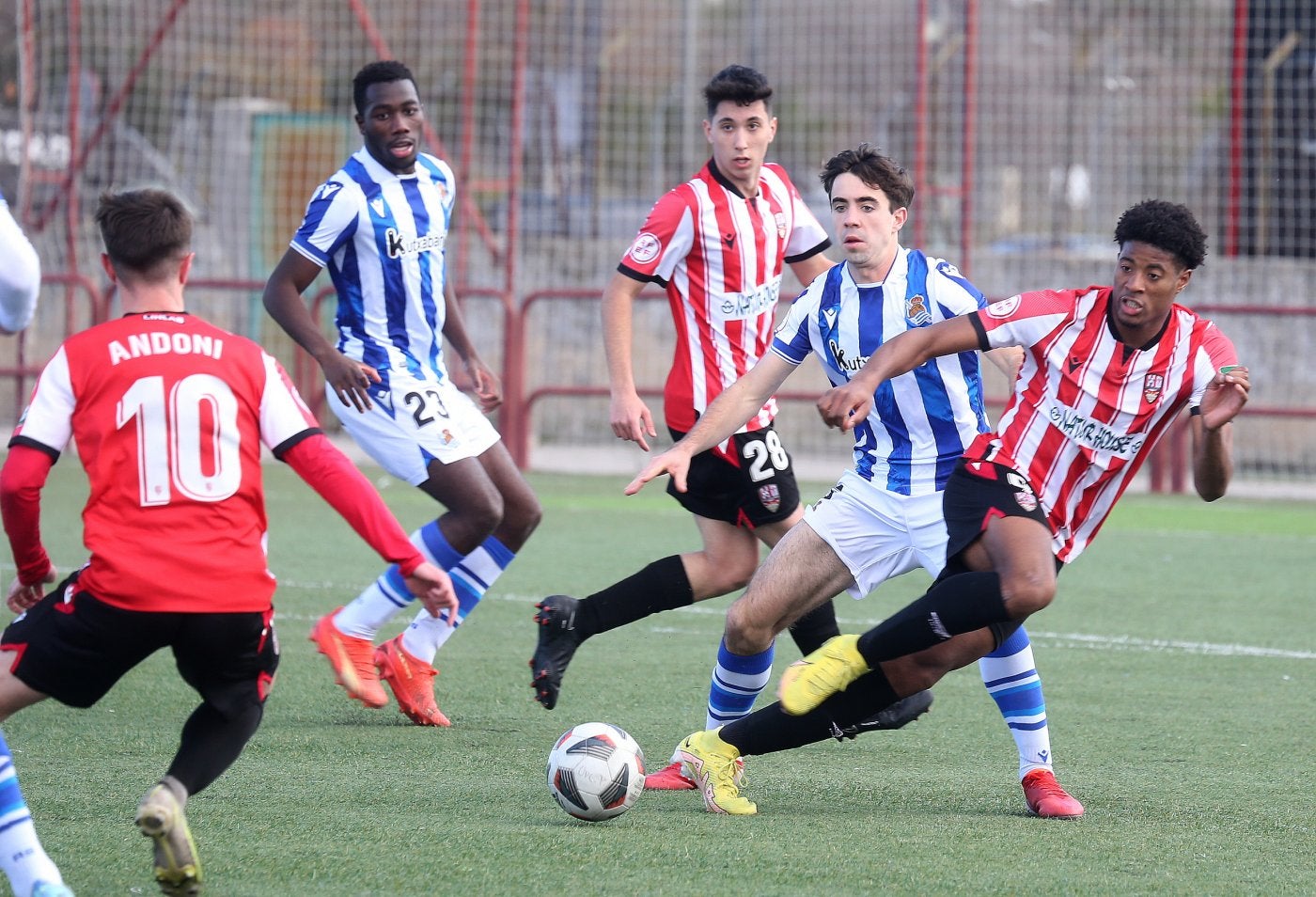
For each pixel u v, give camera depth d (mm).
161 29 55156
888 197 15266
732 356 18625
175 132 62344
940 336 13578
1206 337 13594
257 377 11359
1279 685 21109
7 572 28625
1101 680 21359
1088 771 16297
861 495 15398
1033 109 67500
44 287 53406
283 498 41094
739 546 17766
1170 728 18484
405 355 19516
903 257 15539
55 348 54312
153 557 10945
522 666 21781
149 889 11539
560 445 53812
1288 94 55250
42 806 13930
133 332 11250
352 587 28047
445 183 20000
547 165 64375
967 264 51406
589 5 65688
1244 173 55719
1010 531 13375
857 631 25016
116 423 11023
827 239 19625
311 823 13453
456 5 64938
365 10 61312
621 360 18172
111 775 15172
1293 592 29156
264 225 59375
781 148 71562
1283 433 50562
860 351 15414
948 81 67875
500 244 58781
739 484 17438
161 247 11430
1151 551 34500
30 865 10461
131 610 10906
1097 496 14102
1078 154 67688
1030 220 68125
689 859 12477
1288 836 13633
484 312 52750
